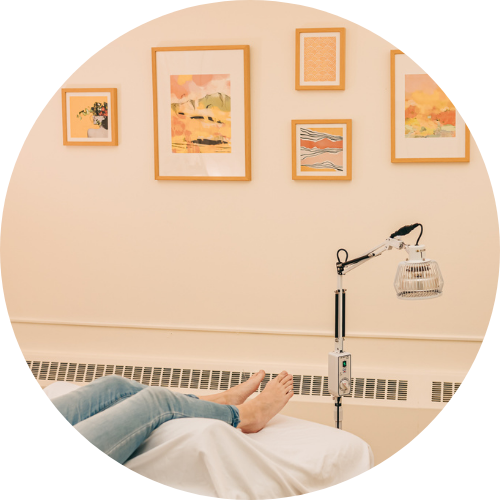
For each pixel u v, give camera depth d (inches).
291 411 94.8
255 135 95.9
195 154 96.7
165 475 51.1
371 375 95.3
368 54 92.3
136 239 101.0
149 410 53.5
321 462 56.8
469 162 92.4
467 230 93.6
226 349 99.8
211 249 99.2
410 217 94.1
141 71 97.4
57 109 100.4
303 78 93.2
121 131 99.3
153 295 101.2
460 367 95.0
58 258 103.1
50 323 103.6
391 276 95.3
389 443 89.3
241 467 51.6
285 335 98.1
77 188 101.7
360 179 94.4
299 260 97.1
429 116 91.7
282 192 96.4
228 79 94.6
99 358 102.3
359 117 93.4
